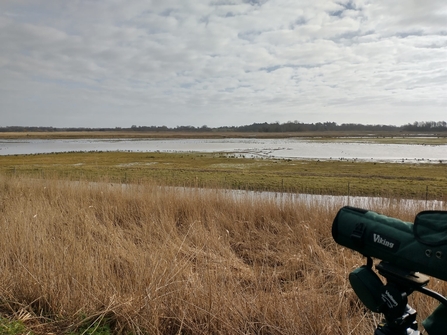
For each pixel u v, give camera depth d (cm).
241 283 428
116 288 368
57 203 816
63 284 355
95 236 587
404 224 140
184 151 5722
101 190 953
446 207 838
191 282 356
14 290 364
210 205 860
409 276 136
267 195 984
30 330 297
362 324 317
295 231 692
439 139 11212
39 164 3219
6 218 601
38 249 436
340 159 4050
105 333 301
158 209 812
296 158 4191
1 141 11238
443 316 141
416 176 2328
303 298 345
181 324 302
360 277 152
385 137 13350
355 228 150
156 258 402
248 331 302
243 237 700
